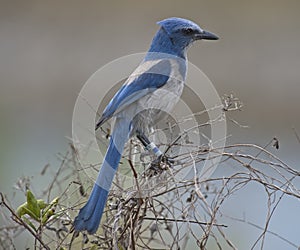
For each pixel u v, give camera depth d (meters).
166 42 12.57
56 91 26.64
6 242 10.27
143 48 29.23
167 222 10.02
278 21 29.88
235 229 14.23
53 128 23.83
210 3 31.09
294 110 24.81
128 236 9.31
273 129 23.16
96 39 29.58
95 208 9.53
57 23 30.27
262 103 25.22
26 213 9.48
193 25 12.68
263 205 14.70
